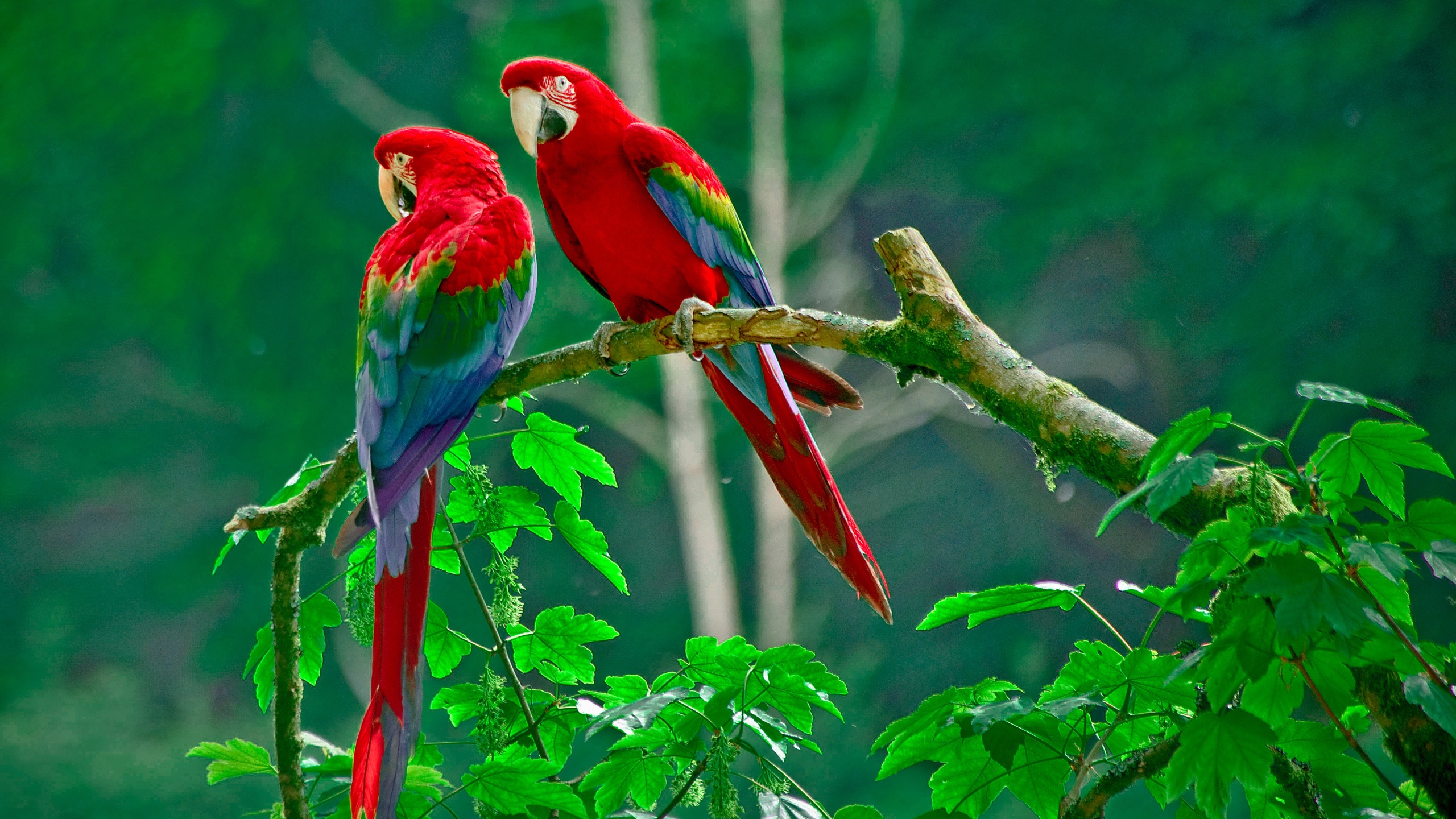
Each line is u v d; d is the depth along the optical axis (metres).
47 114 21.03
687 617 19.59
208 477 21.09
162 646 20.52
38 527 21.05
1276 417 16.03
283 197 20.28
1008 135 18.89
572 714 2.82
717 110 19.39
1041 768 2.30
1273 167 16.52
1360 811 1.96
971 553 18.59
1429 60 16.14
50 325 21.06
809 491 3.01
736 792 2.38
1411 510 1.87
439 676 2.87
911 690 18.25
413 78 20.31
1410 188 15.51
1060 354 18.28
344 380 20.27
